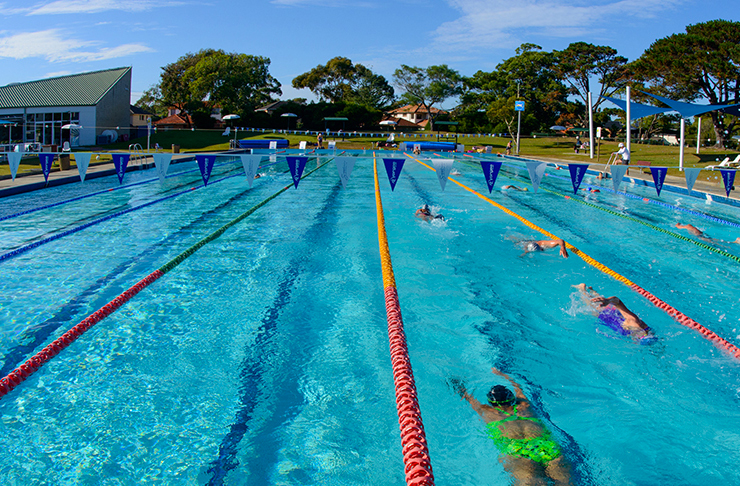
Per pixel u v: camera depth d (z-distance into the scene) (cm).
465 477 228
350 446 245
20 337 357
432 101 5656
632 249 616
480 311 414
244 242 632
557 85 4434
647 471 232
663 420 271
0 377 304
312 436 252
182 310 409
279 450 241
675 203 992
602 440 254
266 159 2056
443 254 582
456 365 326
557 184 1331
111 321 385
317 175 1487
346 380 305
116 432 251
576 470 233
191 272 508
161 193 1066
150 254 569
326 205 920
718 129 2722
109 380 300
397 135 4197
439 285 476
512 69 4641
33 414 265
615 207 938
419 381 306
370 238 657
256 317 397
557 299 443
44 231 678
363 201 972
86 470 224
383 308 418
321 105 4481
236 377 306
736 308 430
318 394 289
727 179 602
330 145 3158
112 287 459
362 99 5772
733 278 509
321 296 443
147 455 235
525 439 254
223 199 988
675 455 243
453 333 372
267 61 5162
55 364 318
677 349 353
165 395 286
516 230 717
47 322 382
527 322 395
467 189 1180
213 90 4203
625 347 354
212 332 369
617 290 472
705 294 463
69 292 445
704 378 314
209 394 287
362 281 484
